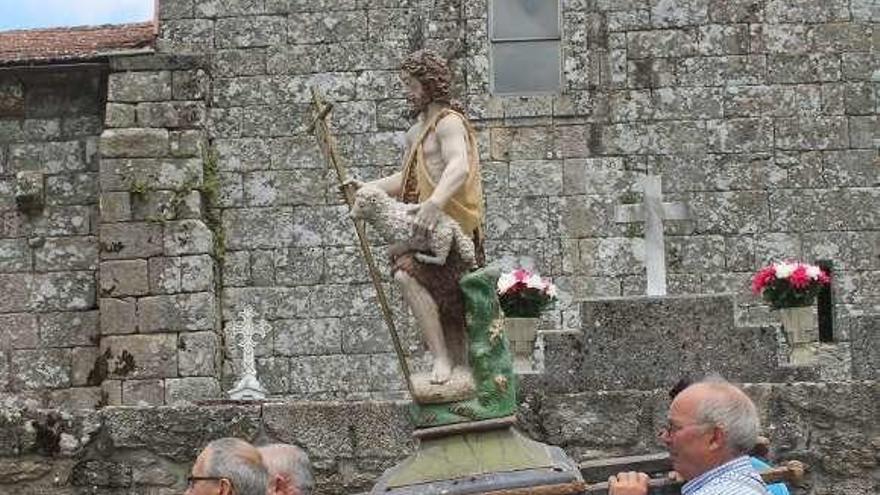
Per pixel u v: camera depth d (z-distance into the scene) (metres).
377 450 13.96
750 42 23.53
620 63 23.58
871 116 23.33
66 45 24.70
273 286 23.36
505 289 18.67
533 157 23.42
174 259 22.95
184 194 23.14
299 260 23.41
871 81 23.41
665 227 23.06
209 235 23.06
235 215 23.58
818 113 23.34
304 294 23.31
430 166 11.76
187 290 22.86
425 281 11.49
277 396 23.06
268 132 23.78
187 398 22.58
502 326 11.47
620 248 23.12
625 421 14.02
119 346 22.75
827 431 13.87
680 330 15.31
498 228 23.23
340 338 23.14
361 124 23.80
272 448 9.82
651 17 23.64
